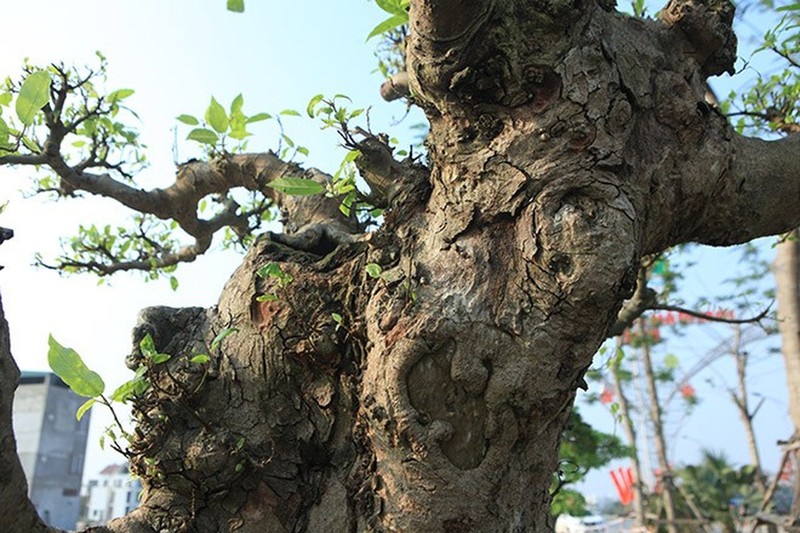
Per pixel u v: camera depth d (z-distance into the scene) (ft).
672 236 2.89
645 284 4.80
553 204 2.49
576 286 2.41
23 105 2.60
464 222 2.61
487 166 2.59
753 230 2.97
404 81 4.31
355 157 2.97
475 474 2.48
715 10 2.91
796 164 2.94
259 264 3.02
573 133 2.52
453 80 2.52
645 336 13.60
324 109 2.86
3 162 3.74
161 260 5.33
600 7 2.73
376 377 2.56
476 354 2.48
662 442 18.02
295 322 2.84
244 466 2.77
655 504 20.61
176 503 2.79
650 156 2.67
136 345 3.00
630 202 2.52
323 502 2.76
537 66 2.52
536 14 2.46
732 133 2.92
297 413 2.88
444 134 2.71
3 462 2.14
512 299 2.50
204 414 2.87
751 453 18.33
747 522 17.10
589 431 10.14
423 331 2.48
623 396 17.04
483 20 2.43
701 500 19.75
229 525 2.76
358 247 2.95
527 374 2.46
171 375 2.79
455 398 2.49
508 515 2.56
